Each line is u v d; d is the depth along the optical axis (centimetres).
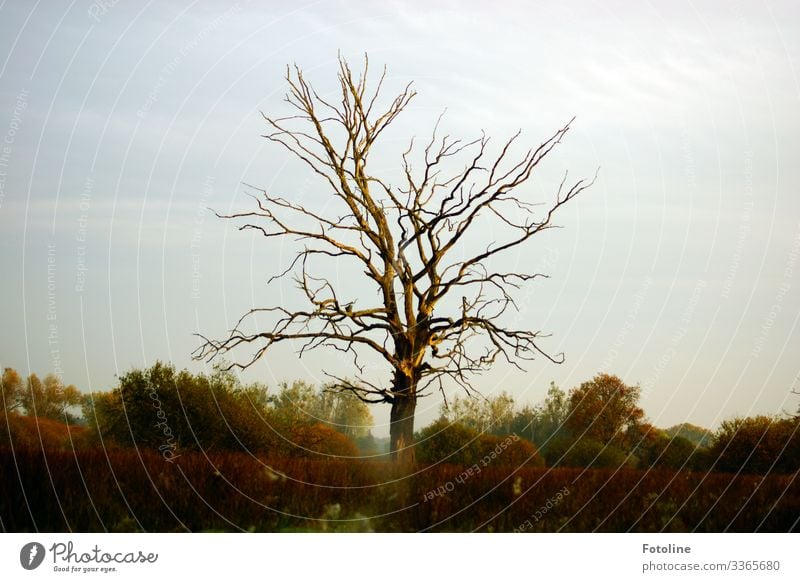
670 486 1684
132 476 1493
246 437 2641
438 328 2588
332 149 2609
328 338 2517
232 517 1455
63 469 1466
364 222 2595
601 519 1534
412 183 2770
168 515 1438
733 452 2750
